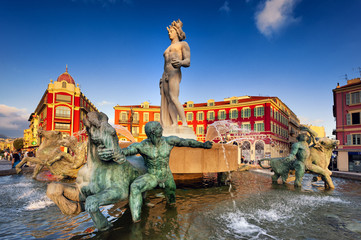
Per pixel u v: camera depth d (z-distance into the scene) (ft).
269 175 26.00
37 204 11.99
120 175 8.80
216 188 16.78
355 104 91.61
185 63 20.10
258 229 8.35
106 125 7.79
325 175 17.70
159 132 9.74
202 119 159.33
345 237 7.73
